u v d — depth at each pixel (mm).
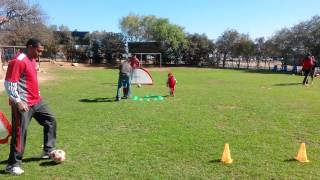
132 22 69750
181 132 10133
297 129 10719
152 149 8398
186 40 64125
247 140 9266
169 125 11109
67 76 34875
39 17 55406
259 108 14742
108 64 63844
